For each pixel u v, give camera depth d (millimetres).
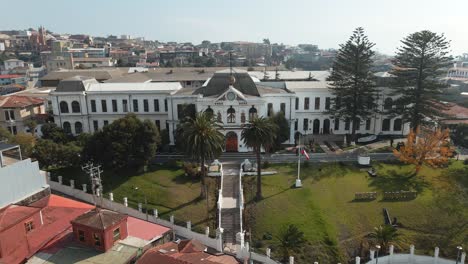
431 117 71250
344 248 44062
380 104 80625
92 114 82000
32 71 178625
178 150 71250
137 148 59406
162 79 107625
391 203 52156
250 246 43781
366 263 41031
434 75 69938
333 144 76125
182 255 34469
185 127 53656
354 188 56156
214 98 70250
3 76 155250
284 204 52188
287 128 72500
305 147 73500
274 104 75000
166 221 47156
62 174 61844
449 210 50438
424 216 49469
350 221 48750
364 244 44406
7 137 63094
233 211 50781
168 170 62656
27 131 84812
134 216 50219
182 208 51688
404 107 72938
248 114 70125
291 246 41969
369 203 52219
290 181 58594
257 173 55156
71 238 38812
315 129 83688
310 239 44812
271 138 52406
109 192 56469
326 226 47219
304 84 84000
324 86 82062
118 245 37875
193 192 55844
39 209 39719
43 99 94000
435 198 52969
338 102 77875
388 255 42156
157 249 36156
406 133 81875
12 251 36219
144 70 133125
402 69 72250
